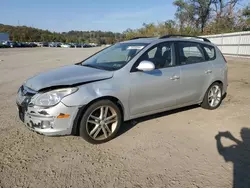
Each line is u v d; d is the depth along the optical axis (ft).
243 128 12.80
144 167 8.94
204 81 14.83
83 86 10.07
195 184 7.93
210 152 10.12
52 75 11.25
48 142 10.96
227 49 63.62
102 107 10.64
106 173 8.54
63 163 9.18
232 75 31.65
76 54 91.50
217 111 15.74
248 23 87.71
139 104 11.90
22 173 8.49
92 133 10.59
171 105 13.44
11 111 15.28
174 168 8.88
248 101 18.31
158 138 11.50
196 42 14.85
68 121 9.77
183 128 12.76
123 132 12.17
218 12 107.55
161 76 12.42
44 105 9.50
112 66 11.97
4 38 240.53
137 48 12.60
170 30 110.42
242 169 8.84
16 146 10.50
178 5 118.11
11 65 45.96
